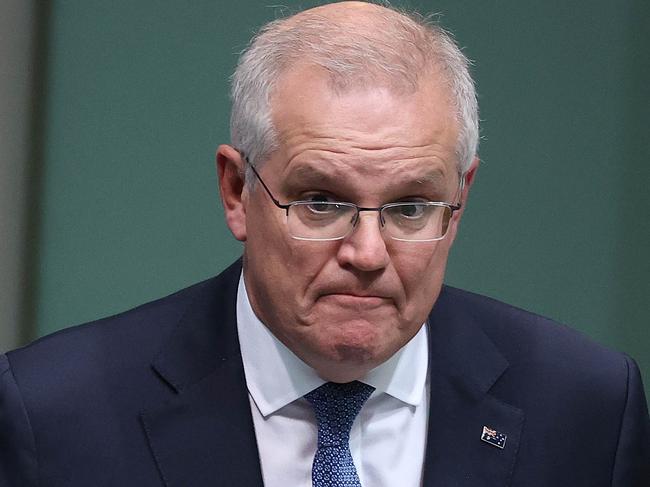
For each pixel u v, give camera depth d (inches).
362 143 206.1
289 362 236.2
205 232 418.6
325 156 206.5
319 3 414.3
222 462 234.2
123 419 236.7
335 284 211.6
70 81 414.9
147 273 418.0
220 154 230.7
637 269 427.5
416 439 245.4
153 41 416.2
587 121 423.8
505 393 251.8
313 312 214.5
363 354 215.3
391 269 211.9
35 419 235.5
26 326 415.2
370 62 209.9
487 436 245.1
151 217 418.3
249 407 239.5
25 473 233.0
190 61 416.2
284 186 212.4
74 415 236.2
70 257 417.1
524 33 421.7
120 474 232.5
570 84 423.2
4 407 238.4
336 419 235.1
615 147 425.1
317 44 213.3
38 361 243.6
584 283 426.6
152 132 416.8
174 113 416.5
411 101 209.3
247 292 242.8
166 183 417.7
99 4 414.3
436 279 219.6
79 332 250.2
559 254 425.4
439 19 417.7
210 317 248.7
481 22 419.8
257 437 239.1
